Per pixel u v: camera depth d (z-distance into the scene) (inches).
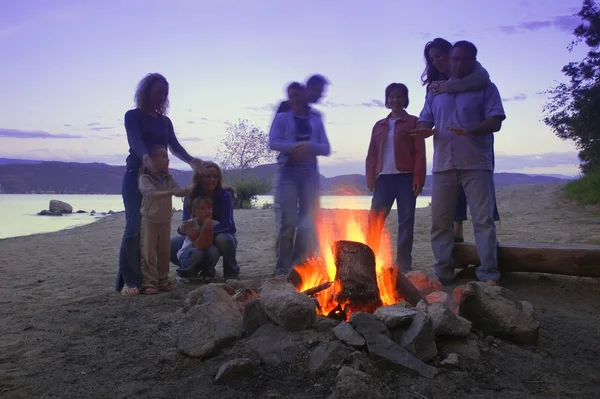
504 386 114.8
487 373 119.7
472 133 206.8
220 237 255.0
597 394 114.3
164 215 227.0
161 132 227.1
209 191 257.8
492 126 205.6
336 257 152.2
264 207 897.5
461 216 242.8
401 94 240.1
